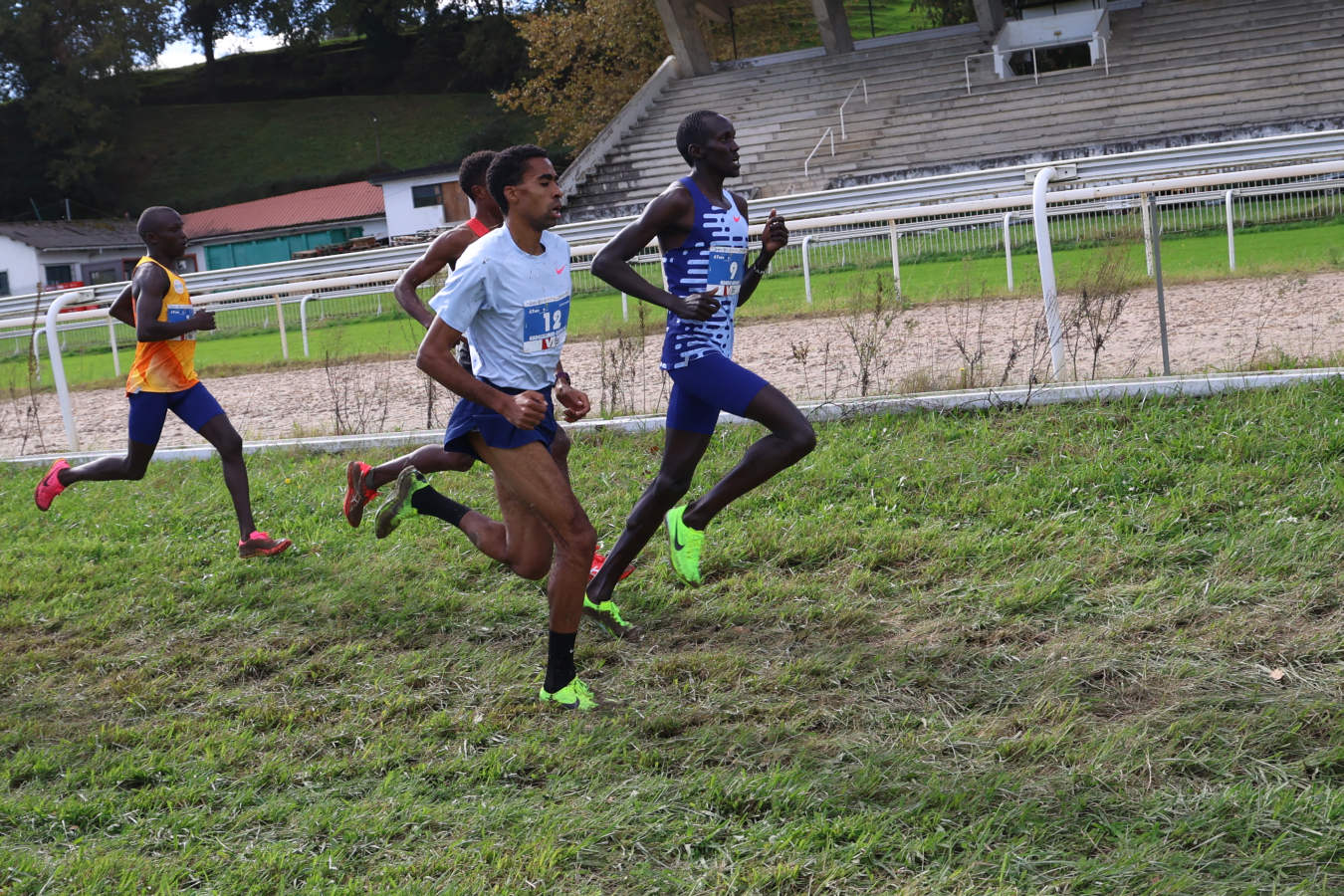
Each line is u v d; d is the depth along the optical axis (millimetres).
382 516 4074
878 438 6211
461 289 3420
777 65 33375
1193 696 3295
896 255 12547
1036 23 29703
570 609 3605
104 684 4230
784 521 5148
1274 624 3662
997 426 6094
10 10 61125
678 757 3275
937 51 31328
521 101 35844
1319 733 3053
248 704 3953
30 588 5301
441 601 4664
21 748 3744
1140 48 28359
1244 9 28625
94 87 64375
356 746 3551
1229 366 6629
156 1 67625
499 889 2689
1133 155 10539
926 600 4207
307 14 76688
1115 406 6039
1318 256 12336
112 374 15039
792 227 7543
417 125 68625
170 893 2771
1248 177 6129
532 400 3367
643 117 32469
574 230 14594
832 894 2588
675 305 3939
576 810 3021
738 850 2775
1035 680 3518
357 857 2902
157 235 5398
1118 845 2668
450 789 3217
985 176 12141
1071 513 4793
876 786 2992
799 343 10367
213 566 5438
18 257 46875
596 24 33938
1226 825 2686
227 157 67750
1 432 10445
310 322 18203
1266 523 4398
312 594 4957
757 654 3961
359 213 49125
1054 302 6703
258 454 7703
